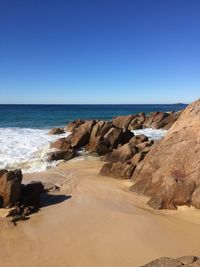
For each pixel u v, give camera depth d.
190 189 15.76
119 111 119.38
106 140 30.36
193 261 8.57
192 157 16.88
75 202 16.92
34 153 27.95
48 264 11.22
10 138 35.34
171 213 15.16
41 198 17.55
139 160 21.80
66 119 69.81
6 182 15.55
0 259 11.62
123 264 11.04
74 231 13.57
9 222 14.31
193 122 18.27
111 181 20.52
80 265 11.09
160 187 16.86
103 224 14.12
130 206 16.16
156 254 11.60
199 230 13.36
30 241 12.84
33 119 68.62
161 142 19.88
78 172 22.95
